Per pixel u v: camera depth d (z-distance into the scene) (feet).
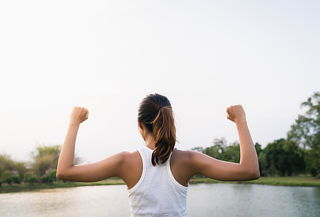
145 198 4.59
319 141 145.18
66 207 50.78
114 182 111.55
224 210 49.88
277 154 178.09
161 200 4.57
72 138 4.53
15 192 77.41
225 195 73.36
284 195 72.79
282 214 45.88
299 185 107.65
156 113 4.83
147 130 4.96
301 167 175.83
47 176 100.63
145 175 4.65
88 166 4.49
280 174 178.40
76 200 59.98
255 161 4.19
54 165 104.83
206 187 101.55
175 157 4.77
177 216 4.59
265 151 185.88
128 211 47.03
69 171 4.30
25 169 100.68
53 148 105.40
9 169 97.14
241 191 84.69
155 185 4.61
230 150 191.62
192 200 63.77
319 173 150.92
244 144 4.31
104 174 4.59
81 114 4.71
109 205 53.26
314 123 146.61
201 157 4.70
